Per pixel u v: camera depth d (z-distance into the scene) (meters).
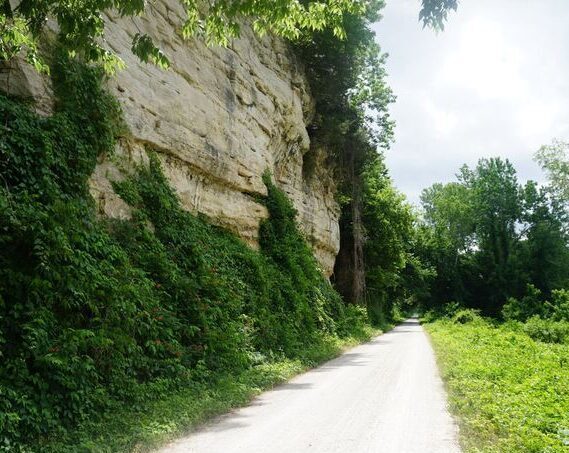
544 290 63.00
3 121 9.84
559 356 18.52
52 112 11.40
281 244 22.91
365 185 43.69
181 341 12.23
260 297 17.58
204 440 7.45
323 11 8.44
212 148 18.16
